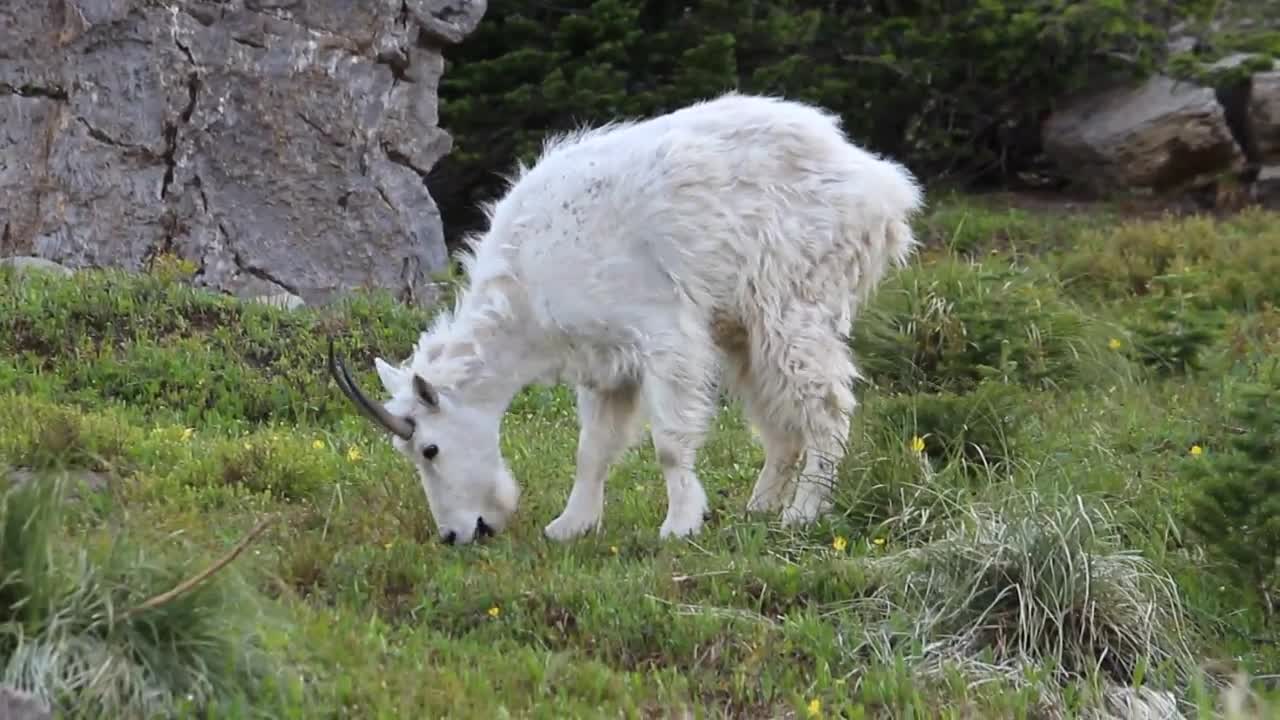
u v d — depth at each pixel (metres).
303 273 27.75
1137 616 12.88
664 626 12.64
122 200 26.83
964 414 16.67
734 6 34.41
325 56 28.33
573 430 20.17
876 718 11.55
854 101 37.22
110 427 17.11
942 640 12.75
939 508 15.07
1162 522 15.18
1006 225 33.91
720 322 15.79
